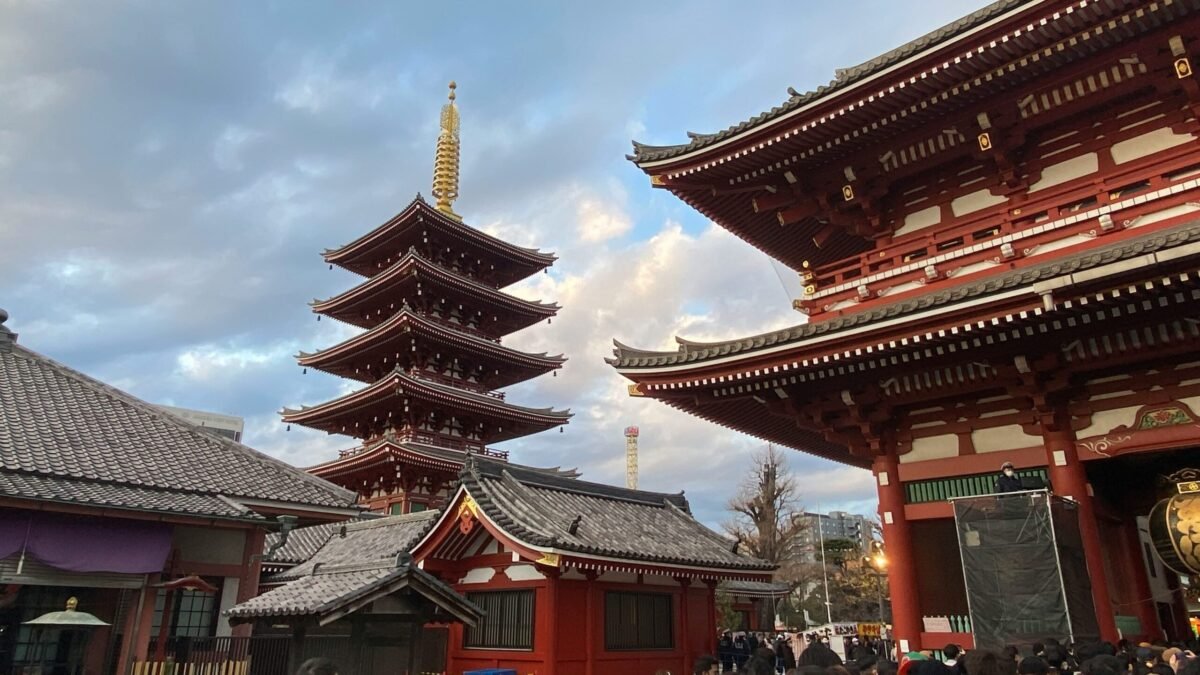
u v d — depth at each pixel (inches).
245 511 694.5
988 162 625.0
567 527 663.1
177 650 642.8
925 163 643.5
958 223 620.7
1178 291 432.8
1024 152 611.2
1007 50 527.2
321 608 425.7
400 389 1743.4
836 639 1290.6
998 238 576.4
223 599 709.9
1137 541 612.4
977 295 470.6
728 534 2064.5
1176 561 494.9
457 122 2352.4
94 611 636.1
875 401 600.1
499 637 651.5
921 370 565.6
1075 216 544.1
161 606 671.1
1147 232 513.0
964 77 555.8
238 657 591.5
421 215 1884.8
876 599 2578.7
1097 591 491.8
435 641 686.5
